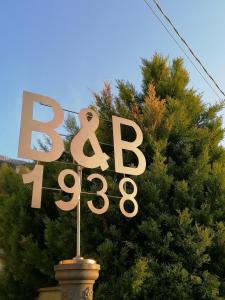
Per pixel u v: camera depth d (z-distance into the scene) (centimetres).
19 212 1064
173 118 971
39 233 1055
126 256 819
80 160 697
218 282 804
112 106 1027
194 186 892
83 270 580
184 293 773
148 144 939
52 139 673
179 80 1079
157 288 786
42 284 1048
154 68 1112
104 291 773
